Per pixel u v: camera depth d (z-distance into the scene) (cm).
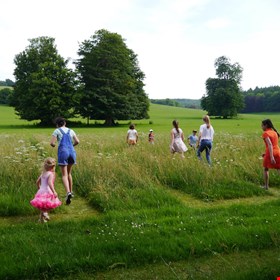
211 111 9894
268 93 15625
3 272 431
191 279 426
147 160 1099
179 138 1347
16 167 955
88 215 706
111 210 709
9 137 2062
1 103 12238
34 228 595
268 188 926
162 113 11675
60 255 477
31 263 451
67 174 798
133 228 589
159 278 435
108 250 499
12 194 787
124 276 442
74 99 6150
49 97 6131
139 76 7056
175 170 991
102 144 1800
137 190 837
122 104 6444
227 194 850
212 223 610
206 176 949
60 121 808
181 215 679
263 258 488
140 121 7900
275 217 637
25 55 6706
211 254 502
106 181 882
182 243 522
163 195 802
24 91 6644
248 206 725
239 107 10019
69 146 792
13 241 522
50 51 6581
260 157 1152
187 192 890
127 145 1803
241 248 518
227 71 9931
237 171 1035
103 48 6462
